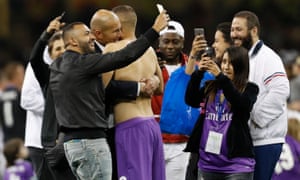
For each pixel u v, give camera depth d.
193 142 22.56
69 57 21.44
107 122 21.70
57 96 21.52
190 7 65.94
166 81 24.50
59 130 21.89
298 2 65.38
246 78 22.05
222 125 22.20
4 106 35.62
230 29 23.53
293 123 27.67
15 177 31.05
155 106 24.53
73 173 22.14
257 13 65.25
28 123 26.19
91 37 21.70
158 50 24.64
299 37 65.75
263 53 23.06
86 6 65.56
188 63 23.77
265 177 23.03
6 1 67.75
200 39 23.19
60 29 25.22
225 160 22.11
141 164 21.98
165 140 24.14
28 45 68.44
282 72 22.95
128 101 22.05
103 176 21.36
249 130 22.36
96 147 21.31
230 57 21.98
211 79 22.92
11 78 39.22
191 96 22.47
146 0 64.38
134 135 21.98
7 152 31.25
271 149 22.95
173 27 24.41
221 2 65.38
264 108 22.77
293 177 27.39
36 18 68.94
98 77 21.44
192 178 23.92
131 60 20.92
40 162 25.95
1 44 67.62
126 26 22.45
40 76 24.64
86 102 21.23
